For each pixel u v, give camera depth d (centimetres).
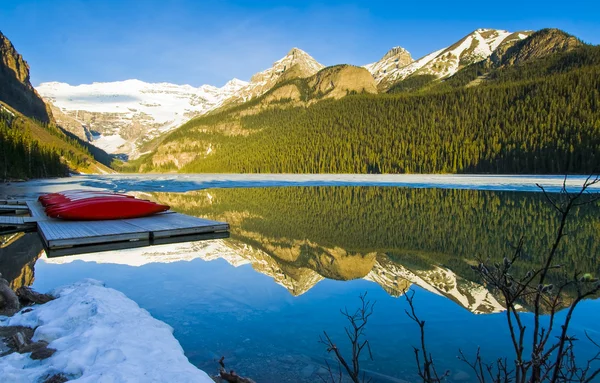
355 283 684
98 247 1020
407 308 543
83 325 414
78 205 1398
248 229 1369
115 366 320
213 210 1991
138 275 727
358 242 1111
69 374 314
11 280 700
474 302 563
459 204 2148
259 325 481
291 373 371
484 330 460
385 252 965
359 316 512
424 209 1944
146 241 1118
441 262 848
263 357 399
